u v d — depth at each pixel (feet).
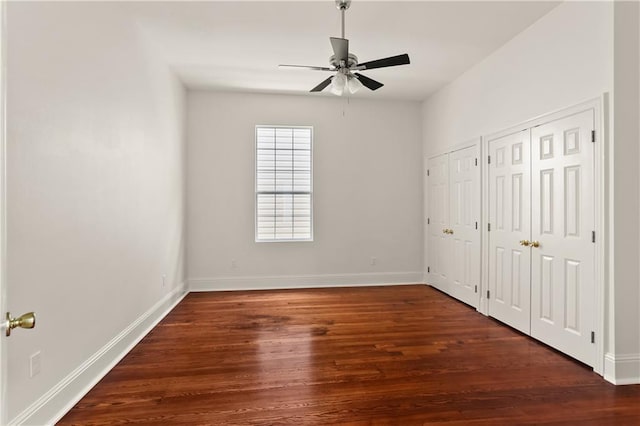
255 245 17.46
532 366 8.76
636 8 8.04
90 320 7.82
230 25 10.75
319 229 17.94
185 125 16.57
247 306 14.28
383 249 18.39
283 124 17.60
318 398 7.29
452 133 15.53
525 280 10.94
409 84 15.96
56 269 6.62
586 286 8.71
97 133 8.14
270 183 17.70
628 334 8.00
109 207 8.71
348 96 17.74
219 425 6.36
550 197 9.91
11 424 5.50
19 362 5.67
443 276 16.58
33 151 5.99
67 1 6.97
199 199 17.08
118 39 9.26
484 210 13.12
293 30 11.09
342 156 18.08
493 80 12.60
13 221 5.55
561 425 6.39
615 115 7.97
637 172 8.06
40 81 6.18
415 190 18.54
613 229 8.00
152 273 11.82
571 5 9.20
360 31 11.14
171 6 9.65
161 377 8.21
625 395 7.41
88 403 7.09
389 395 7.41
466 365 8.83
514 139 11.44
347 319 12.56
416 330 11.43
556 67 9.71
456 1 9.47
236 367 8.72
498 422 6.48
